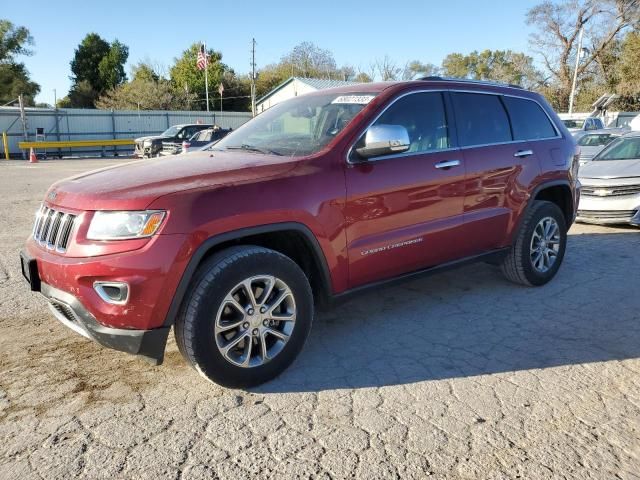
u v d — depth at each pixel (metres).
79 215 2.94
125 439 2.72
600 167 8.46
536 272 5.08
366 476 2.46
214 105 65.38
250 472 2.48
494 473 2.48
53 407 3.02
